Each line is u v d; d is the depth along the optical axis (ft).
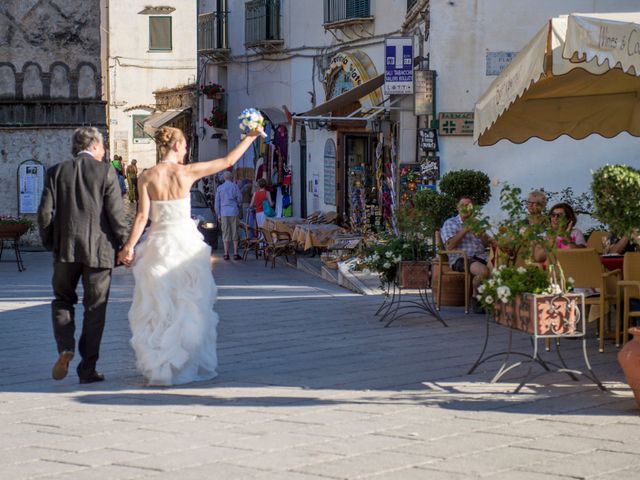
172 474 19.44
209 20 121.39
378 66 81.76
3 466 20.13
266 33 104.12
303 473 19.42
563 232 28.14
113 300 49.98
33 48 92.22
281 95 103.91
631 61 26.73
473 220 30.12
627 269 32.81
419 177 61.11
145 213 28.19
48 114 92.53
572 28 29.76
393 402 25.68
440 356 32.50
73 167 28.19
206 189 133.69
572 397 26.08
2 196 92.07
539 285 27.71
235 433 22.61
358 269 58.29
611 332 35.94
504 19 58.90
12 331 38.93
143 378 29.25
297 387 27.76
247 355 33.01
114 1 177.47
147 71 179.32
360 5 82.84
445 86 59.52
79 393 27.27
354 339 36.09
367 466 19.85
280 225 77.30
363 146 86.74
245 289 55.42
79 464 20.22
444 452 20.86
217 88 120.26
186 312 28.19
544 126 42.60
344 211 87.56
